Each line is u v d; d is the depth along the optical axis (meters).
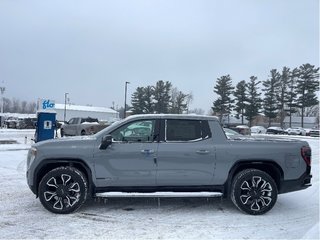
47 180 6.24
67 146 6.30
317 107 105.94
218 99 82.62
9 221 5.86
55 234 5.26
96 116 109.19
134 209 6.67
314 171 12.14
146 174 6.28
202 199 7.50
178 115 6.58
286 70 80.44
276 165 6.48
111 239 5.07
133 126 6.48
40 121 16.12
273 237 5.27
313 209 6.91
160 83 89.81
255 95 80.00
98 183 6.28
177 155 6.31
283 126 84.31
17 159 13.71
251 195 6.39
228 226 5.76
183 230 5.52
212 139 6.47
